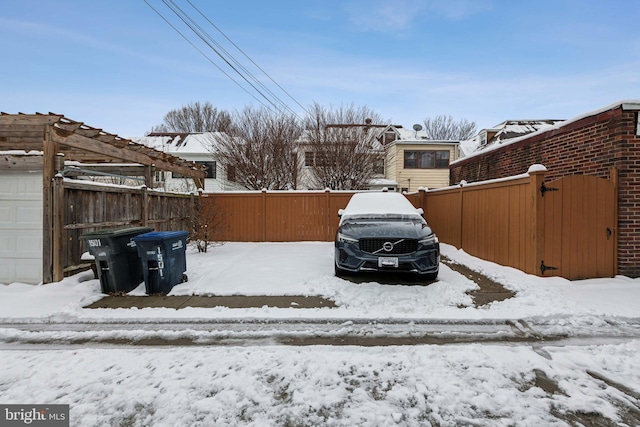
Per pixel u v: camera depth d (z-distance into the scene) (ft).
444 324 13.00
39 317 13.60
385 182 62.69
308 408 7.83
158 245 16.48
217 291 16.94
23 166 17.17
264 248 30.30
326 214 35.17
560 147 22.49
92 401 8.08
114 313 14.05
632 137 17.98
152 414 7.62
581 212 18.28
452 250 27.63
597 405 7.91
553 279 17.67
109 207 21.48
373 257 17.12
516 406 7.86
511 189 20.51
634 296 15.61
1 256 17.42
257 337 11.85
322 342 11.43
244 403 7.98
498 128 72.08
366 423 7.34
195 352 10.51
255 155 48.70
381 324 13.00
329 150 47.34
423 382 8.83
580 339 11.68
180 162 33.60
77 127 18.86
